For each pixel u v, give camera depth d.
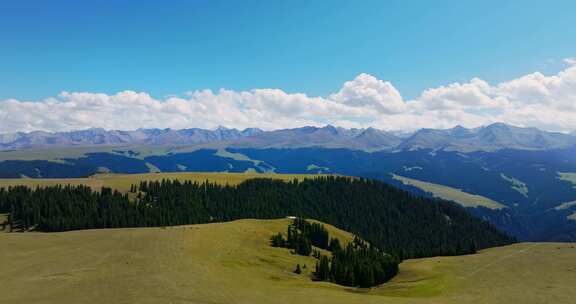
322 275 116.62
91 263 84.44
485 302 72.06
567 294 73.50
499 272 97.62
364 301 71.88
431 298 77.06
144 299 61.31
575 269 91.94
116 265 83.12
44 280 71.81
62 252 94.12
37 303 58.81
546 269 95.00
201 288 70.62
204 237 122.00
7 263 83.94
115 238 111.62
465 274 100.94
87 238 111.31
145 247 101.44
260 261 114.88
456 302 72.25
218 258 102.81
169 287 69.12
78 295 63.16
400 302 71.69
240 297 67.62
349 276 114.94
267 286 81.12
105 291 65.38
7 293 64.31
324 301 70.19
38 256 90.06
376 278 118.00
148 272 78.75
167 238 113.69
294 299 70.44
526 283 84.31
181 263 88.81
